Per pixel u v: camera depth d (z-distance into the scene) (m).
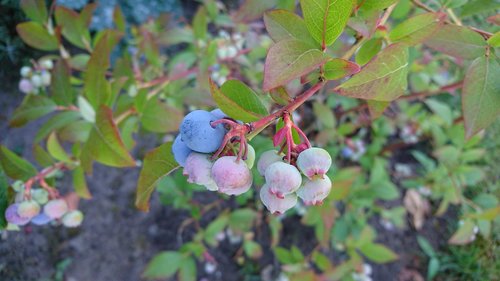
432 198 0.39
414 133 0.39
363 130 0.40
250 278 0.38
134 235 0.38
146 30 0.34
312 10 0.12
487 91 0.14
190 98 0.28
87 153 0.17
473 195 0.40
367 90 0.12
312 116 0.38
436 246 0.40
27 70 0.27
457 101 0.41
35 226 0.36
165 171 0.13
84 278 0.36
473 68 0.14
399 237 0.41
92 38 0.41
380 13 0.14
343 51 0.19
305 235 0.39
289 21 0.13
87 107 0.23
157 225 0.39
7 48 0.37
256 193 0.37
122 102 0.25
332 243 0.37
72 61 0.27
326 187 0.11
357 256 0.31
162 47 0.44
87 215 0.38
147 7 0.44
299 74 0.11
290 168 0.11
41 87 0.27
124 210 0.39
